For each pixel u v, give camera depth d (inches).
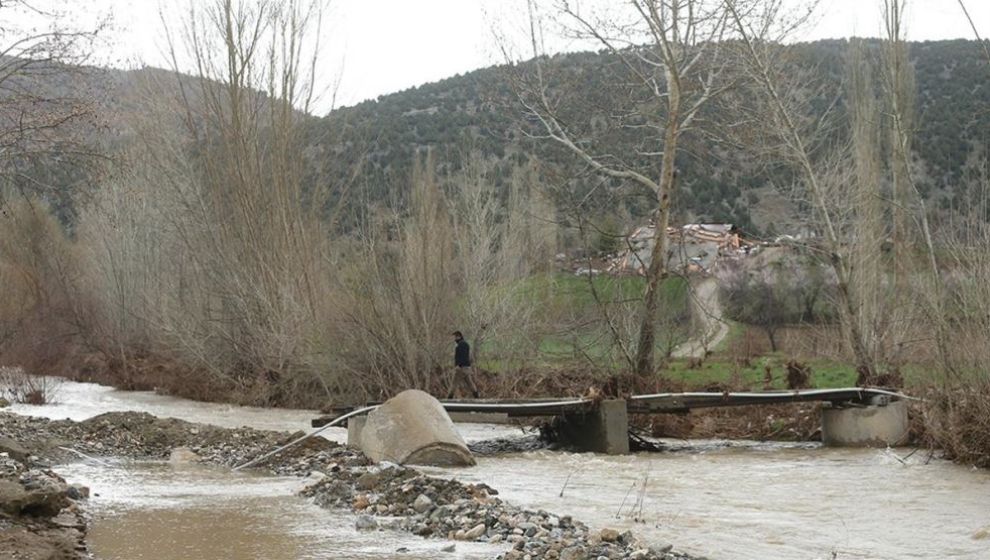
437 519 483.2
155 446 816.3
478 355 1306.6
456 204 1416.1
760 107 1085.1
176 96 1653.5
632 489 619.2
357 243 1364.4
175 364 1704.0
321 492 571.5
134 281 1959.9
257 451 754.8
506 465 740.0
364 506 526.3
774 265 1724.9
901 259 1110.4
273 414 1289.4
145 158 1654.8
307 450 746.8
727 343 1579.7
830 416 887.7
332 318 1311.5
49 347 2121.1
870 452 823.7
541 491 607.8
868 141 1205.7
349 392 1326.3
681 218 1339.8
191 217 1626.5
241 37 1520.7
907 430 861.8
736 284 1726.1
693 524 498.6
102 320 2033.7
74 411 1263.5
